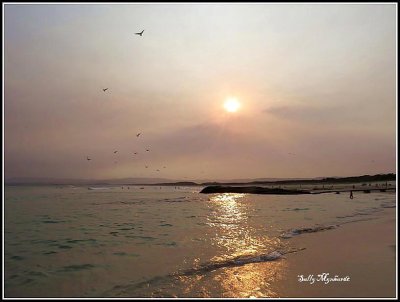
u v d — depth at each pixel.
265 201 53.81
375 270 11.74
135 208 42.25
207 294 9.84
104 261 13.75
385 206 39.12
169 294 9.91
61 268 12.76
